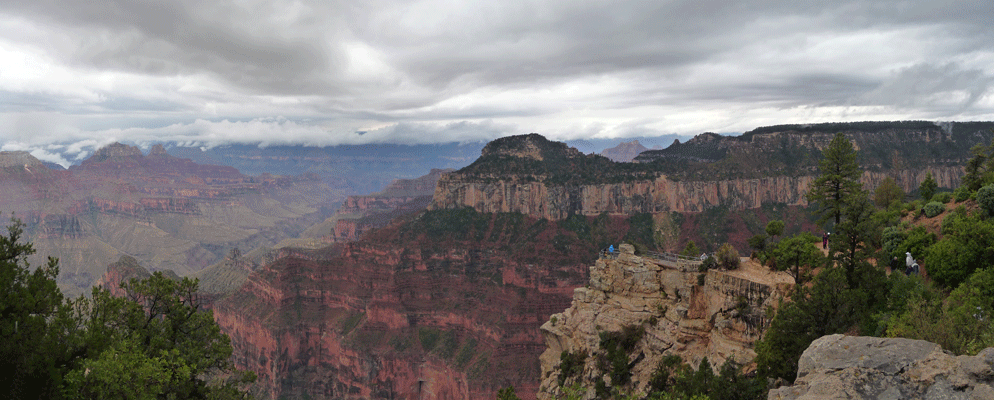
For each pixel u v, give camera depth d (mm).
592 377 83625
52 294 47344
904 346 33000
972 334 39844
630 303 86625
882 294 55875
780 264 71375
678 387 67250
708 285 75312
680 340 76812
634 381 79188
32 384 40688
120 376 43281
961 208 70625
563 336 94875
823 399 30859
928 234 65750
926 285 57375
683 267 80750
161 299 56031
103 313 52000
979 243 55000
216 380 61719
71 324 46375
